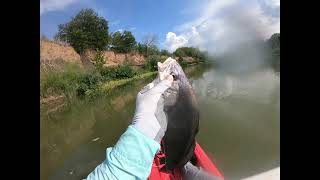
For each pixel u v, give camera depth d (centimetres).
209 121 249
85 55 779
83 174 204
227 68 100
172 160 60
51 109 467
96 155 235
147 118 42
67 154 240
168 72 57
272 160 157
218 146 194
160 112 43
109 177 40
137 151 40
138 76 635
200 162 75
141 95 45
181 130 58
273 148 180
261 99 304
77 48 759
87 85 638
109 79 729
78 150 249
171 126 58
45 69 582
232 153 181
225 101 305
